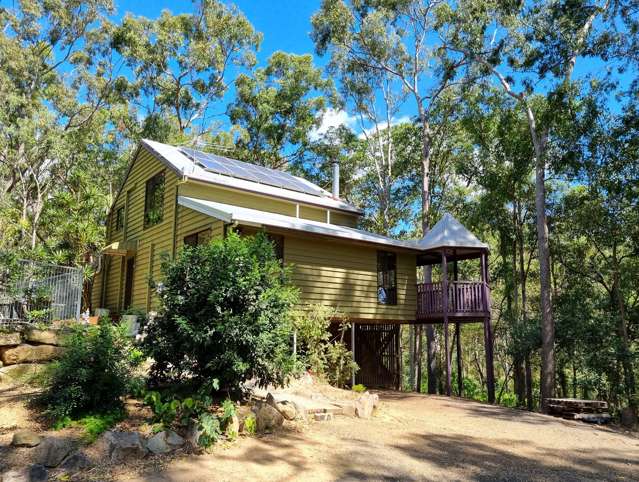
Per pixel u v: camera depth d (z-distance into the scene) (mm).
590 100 15727
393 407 11461
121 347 7602
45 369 7383
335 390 11133
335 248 14586
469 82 21172
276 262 8406
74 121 29406
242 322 7371
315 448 7207
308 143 33594
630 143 15789
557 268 24172
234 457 6465
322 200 18812
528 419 11289
